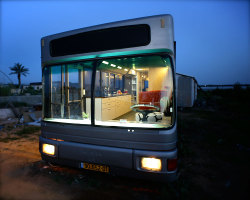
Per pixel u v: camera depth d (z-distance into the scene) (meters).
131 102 4.00
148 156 2.44
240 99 18.67
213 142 5.46
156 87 2.87
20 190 2.73
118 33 2.71
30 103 14.65
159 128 2.44
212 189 2.85
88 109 3.71
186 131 6.88
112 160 2.62
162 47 2.48
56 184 2.94
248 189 2.87
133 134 2.54
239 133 6.58
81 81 3.65
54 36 3.23
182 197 2.55
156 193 2.69
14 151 4.65
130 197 2.59
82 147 2.82
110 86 5.12
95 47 2.88
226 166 3.77
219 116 10.33
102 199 2.54
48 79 3.37
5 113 9.70
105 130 2.71
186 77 14.11
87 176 3.22
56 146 3.03
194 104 16.11
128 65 3.31
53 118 3.43
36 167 3.61
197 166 3.74
